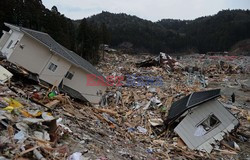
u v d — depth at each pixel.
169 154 14.01
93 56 56.88
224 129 16.95
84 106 18.95
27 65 18.69
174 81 37.56
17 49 18.03
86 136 11.14
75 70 22.02
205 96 17.31
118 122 18.55
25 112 9.59
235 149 16.12
